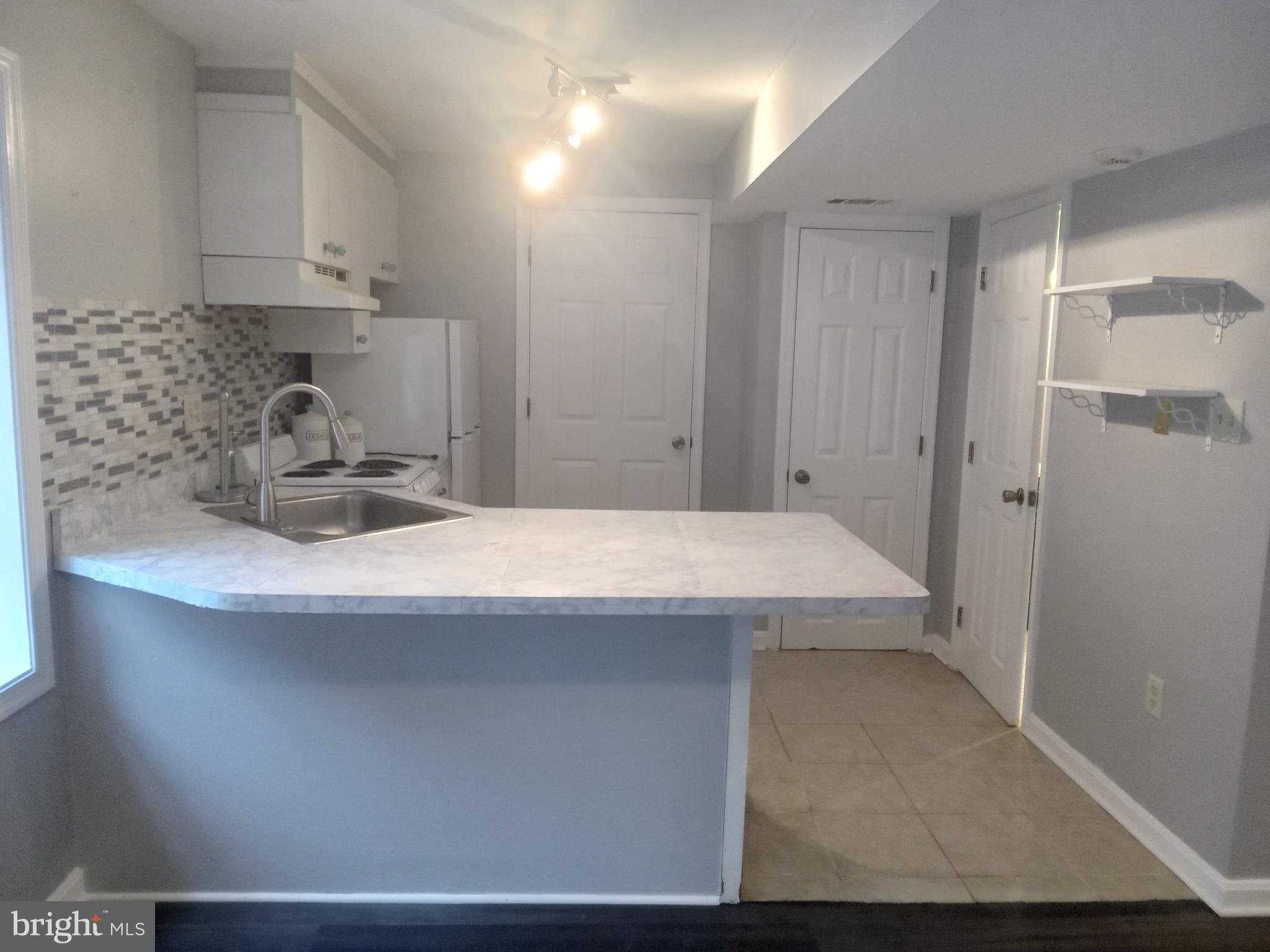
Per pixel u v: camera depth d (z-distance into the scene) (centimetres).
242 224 294
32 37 202
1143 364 267
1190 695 245
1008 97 205
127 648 221
